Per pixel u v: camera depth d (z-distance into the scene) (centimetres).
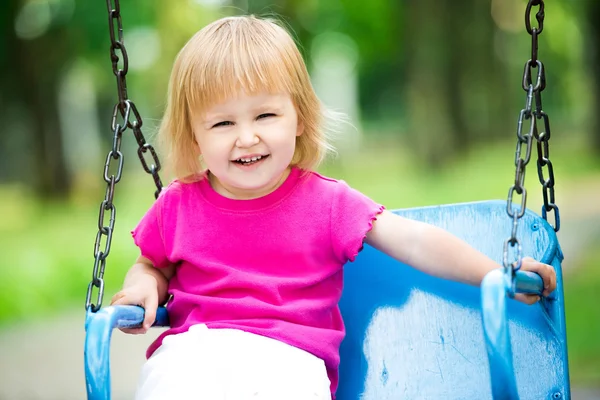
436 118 2270
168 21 2447
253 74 296
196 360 279
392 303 344
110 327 269
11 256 1368
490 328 249
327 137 327
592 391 580
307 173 321
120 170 308
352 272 349
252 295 305
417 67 2298
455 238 305
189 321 306
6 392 691
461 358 333
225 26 314
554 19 3002
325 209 313
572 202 1697
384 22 2662
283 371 281
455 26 2362
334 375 313
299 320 303
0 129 2473
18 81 2292
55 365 785
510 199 275
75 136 3338
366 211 310
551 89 3953
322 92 3959
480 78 2441
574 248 1174
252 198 316
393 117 4394
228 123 301
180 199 324
